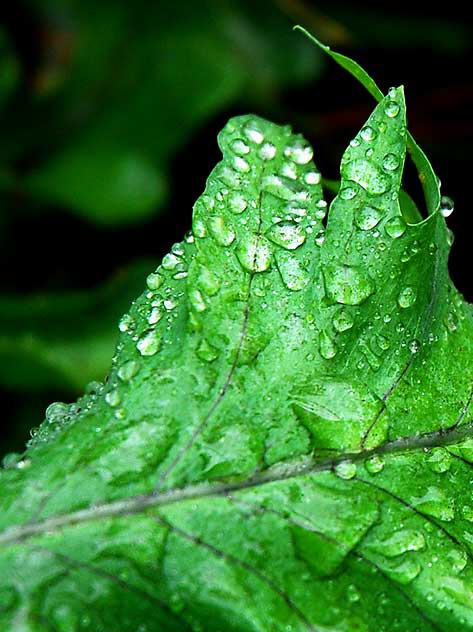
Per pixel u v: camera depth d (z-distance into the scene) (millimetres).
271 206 227
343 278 222
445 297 233
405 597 210
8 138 402
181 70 392
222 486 210
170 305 223
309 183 231
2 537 204
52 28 408
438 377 227
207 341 218
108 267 389
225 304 219
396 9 418
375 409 220
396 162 225
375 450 218
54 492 207
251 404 216
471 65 404
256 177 229
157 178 373
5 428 338
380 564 211
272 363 218
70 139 397
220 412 214
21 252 385
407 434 221
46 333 334
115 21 404
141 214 370
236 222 224
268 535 209
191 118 385
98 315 339
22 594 201
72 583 202
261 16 403
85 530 205
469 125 394
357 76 229
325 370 220
